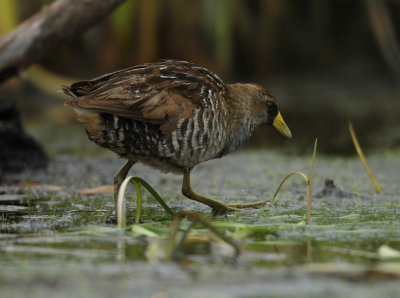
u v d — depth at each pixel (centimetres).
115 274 536
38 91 2330
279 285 511
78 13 1193
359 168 1325
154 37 2042
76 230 723
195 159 894
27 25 1205
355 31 2550
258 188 1117
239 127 1013
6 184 1132
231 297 479
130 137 836
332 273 547
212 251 625
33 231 725
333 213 875
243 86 1029
